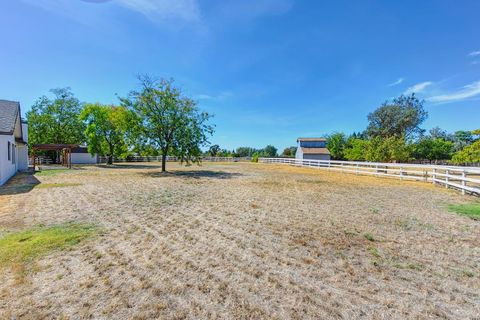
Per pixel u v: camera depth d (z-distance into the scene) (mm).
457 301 2674
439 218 5926
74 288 2814
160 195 8766
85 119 29172
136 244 4172
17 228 4895
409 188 10945
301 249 4047
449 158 36219
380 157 21797
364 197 8672
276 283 2998
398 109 41906
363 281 3066
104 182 12195
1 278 2996
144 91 17438
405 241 4426
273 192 9672
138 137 17750
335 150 46031
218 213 6305
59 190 9586
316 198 8438
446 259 3711
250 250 3988
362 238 4559
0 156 10836
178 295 2721
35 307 2461
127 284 2924
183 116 18250
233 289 2855
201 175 16422
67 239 4312
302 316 2385
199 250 3965
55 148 22766
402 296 2754
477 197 8719
